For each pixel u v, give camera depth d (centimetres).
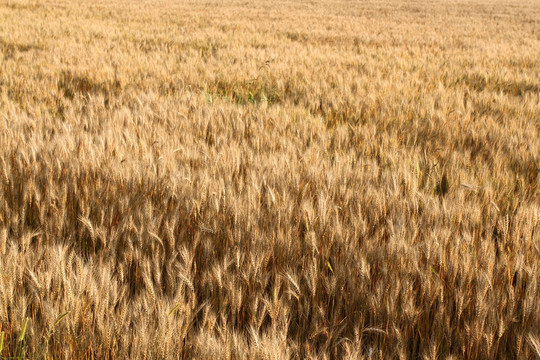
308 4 3772
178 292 204
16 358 186
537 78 939
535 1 5197
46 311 187
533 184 381
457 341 206
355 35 1772
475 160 434
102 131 425
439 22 2589
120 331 188
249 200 281
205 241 257
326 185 330
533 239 253
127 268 242
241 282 228
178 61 1029
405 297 208
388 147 464
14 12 2120
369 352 190
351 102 650
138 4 3111
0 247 225
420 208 318
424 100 659
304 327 213
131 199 299
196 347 185
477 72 1004
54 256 211
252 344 178
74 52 1059
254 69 909
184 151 387
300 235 282
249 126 508
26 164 346
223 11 2827
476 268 229
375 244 252
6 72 792
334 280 221
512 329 209
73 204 304
